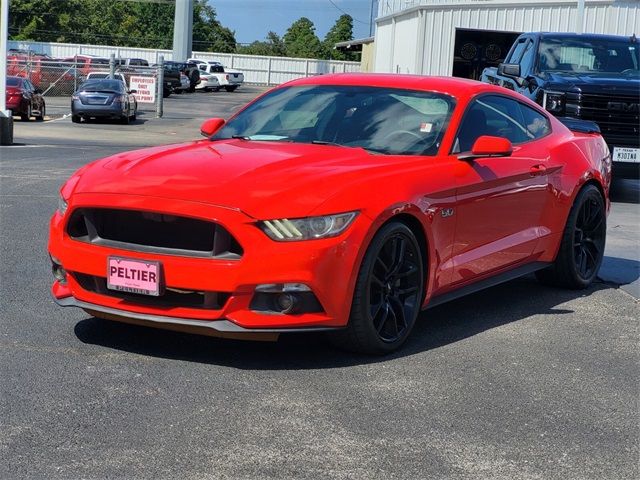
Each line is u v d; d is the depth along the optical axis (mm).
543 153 6453
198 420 3934
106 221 4723
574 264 6762
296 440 3770
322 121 5781
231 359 4781
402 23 35062
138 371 4527
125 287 4582
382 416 4086
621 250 8656
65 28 85500
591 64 13586
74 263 4727
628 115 12758
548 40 13805
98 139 21312
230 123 6117
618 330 5789
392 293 5004
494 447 3801
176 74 50562
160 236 4594
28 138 20469
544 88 12789
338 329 4664
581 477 3549
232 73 60000
